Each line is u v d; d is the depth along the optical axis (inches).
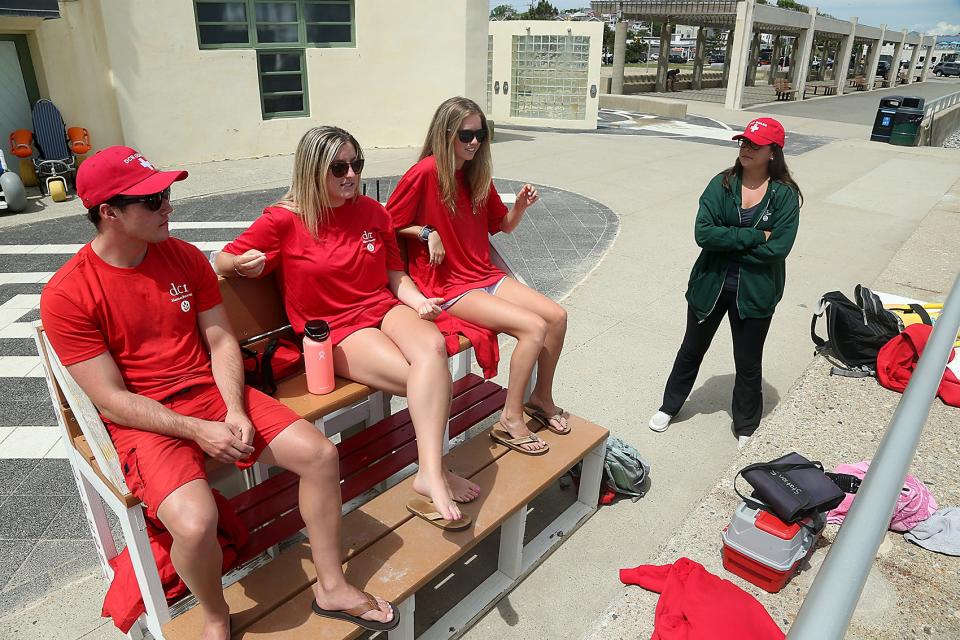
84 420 82.7
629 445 139.1
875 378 170.7
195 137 461.1
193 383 91.3
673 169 480.4
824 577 35.9
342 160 100.9
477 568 119.6
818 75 1713.8
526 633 105.5
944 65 2261.3
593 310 227.8
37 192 397.1
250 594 88.5
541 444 119.0
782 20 1028.5
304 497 85.0
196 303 94.3
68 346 81.3
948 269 251.8
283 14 472.7
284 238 105.5
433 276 127.1
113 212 79.5
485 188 124.9
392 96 527.5
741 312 137.9
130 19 416.8
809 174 472.1
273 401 93.0
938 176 470.0
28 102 403.9
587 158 518.9
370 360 105.7
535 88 708.0
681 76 1557.6
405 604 92.2
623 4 1061.1
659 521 130.7
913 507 115.7
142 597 89.3
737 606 95.8
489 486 109.5
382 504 105.4
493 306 119.6
